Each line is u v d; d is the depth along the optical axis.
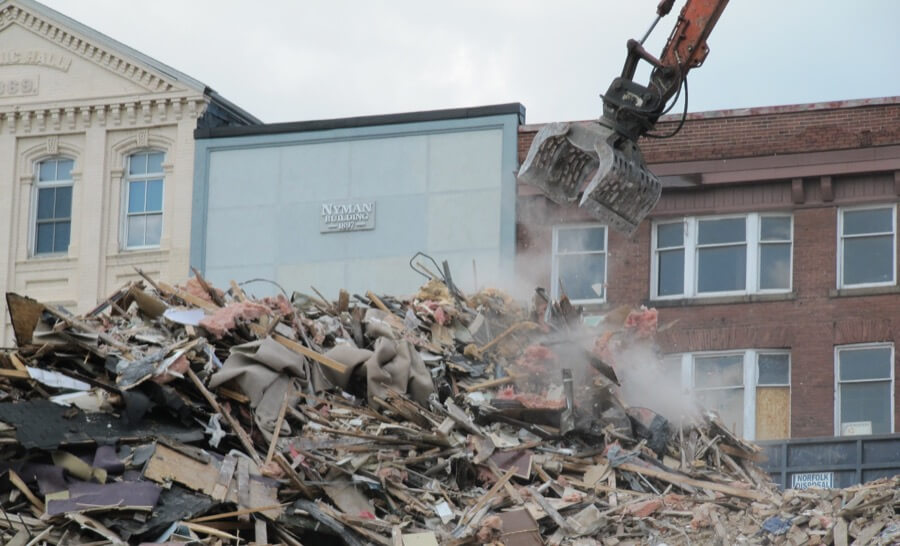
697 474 21.53
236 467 18.23
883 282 34.09
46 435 17.48
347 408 20.42
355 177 38.31
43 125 41.44
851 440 27.59
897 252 34.06
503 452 20.27
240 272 38.75
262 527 17.59
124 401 18.42
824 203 34.56
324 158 38.62
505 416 21.12
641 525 19.16
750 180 34.81
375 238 37.88
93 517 16.89
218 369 19.80
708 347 34.66
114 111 40.91
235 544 17.39
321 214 38.34
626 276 35.53
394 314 23.80
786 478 27.91
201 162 39.62
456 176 37.44
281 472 18.38
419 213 37.56
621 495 20.02
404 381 20.80
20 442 17.25
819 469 27.73
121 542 16.62
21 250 41.03
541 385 22.45
